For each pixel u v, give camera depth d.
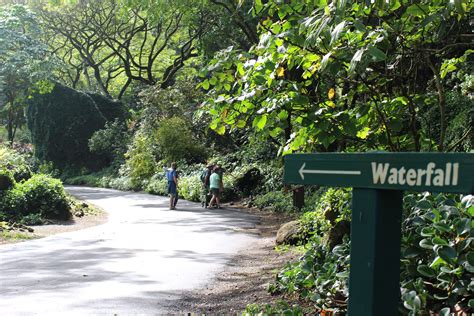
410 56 6.11
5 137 56.56
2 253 11.50
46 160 45.28
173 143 33.53
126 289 8.10
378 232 2.64
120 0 18.91
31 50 32.97
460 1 4.19
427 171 2.46
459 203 4.95
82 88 54.09
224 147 33.94
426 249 5.06
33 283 8.49
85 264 10.17
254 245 12.65
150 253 11.47
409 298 4.53
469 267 4.50
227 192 25.66
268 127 5.69
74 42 44.12
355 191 2.73
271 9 5.69
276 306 6.23
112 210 21.84
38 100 45.19
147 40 44.75
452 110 12.96
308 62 5.42
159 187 31.14
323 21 4.28
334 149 8.00
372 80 6.02
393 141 5.95
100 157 44.50
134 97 50.44
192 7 19.83
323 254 7.36
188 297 7.63
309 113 5.30
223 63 5.91
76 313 6.73
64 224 17.23
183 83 36.41
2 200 17.45
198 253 11.51
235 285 8.30
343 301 5.63
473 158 2.34
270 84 5.52
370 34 4.43
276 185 24.36
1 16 31.86
